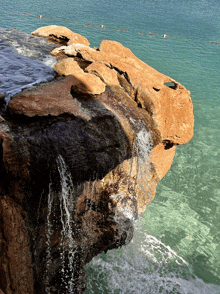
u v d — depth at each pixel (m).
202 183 5.88
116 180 3.64
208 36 15.32
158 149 4.36
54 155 2.56
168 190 5.68
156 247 4.55
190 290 4.00
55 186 2.63
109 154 3.05
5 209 2.33
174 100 4.14
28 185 2.41
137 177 4.00
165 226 4.92
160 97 3.99
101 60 4.43
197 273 4.26
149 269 4.22
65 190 2.76
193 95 8.88
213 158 6.59
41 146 2.51
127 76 4.15
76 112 2.96
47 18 13.65
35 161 2.41
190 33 15.45
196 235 4.81
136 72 4.20
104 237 3.53
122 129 3.25
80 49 4.70
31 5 15.83
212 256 4.50
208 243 4.70
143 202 4.45
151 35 13.98
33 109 2.79
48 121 2.78
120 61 4.40
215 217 5.16
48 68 4.12
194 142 7.06
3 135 2.28
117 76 4.22
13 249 2.46
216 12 22.41
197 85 9.51
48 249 2.90
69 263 3.21
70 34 5.66
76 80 3.50
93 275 4.01
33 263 2.70
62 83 3.36
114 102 3.67
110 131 3.12
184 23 17.52
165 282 4.07
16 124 2.65
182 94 4.22
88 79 3.61
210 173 6.15
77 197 3.04
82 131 2.88
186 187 5.77
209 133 7.38
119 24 14.89
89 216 3.35
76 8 16.83
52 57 4.73
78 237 3.24
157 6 21.73
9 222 2.37
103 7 18.38
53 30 5.78
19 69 3.95
